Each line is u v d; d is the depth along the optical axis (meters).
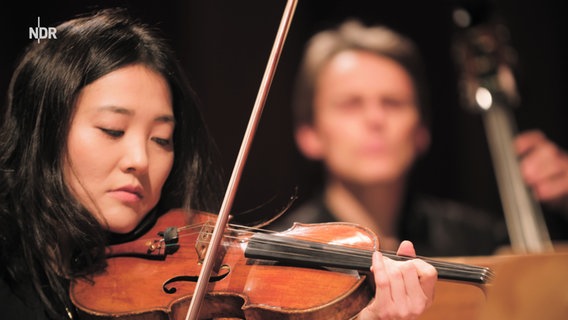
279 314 2.76
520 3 7.36
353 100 5.22
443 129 7.26
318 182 6.21
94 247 3.00
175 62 3.21
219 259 3.00
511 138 5.25
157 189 3.08
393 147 5.23
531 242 4.95
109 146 2.95
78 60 2.98
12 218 3.04
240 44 6.70
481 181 7.20
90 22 3.10
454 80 7.23
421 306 2.70
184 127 3.26
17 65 3.29
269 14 6.78
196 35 6.48
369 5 7.13
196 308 2.80
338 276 2.86
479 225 5.89
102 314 2.83
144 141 3.01
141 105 2.99
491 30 5.47
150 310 2.83
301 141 5.54
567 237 6.89
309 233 3.05
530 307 3.50
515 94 5.41
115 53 3.01
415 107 5.33
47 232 2.97
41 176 2.97
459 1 5.52
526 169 5.41
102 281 2.98
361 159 5.19
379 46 5.32
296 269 2.91
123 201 2.97
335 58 5.30
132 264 3.05
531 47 7.36
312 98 5.38
